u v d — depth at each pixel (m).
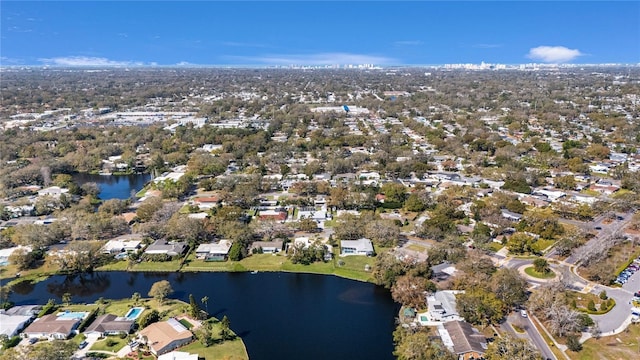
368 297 142.12
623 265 152.12
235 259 164.75
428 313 126.56
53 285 153.00
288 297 142.50
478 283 133.62
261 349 116.19
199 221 182.00
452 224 180.88
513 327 119.19
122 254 169.50
